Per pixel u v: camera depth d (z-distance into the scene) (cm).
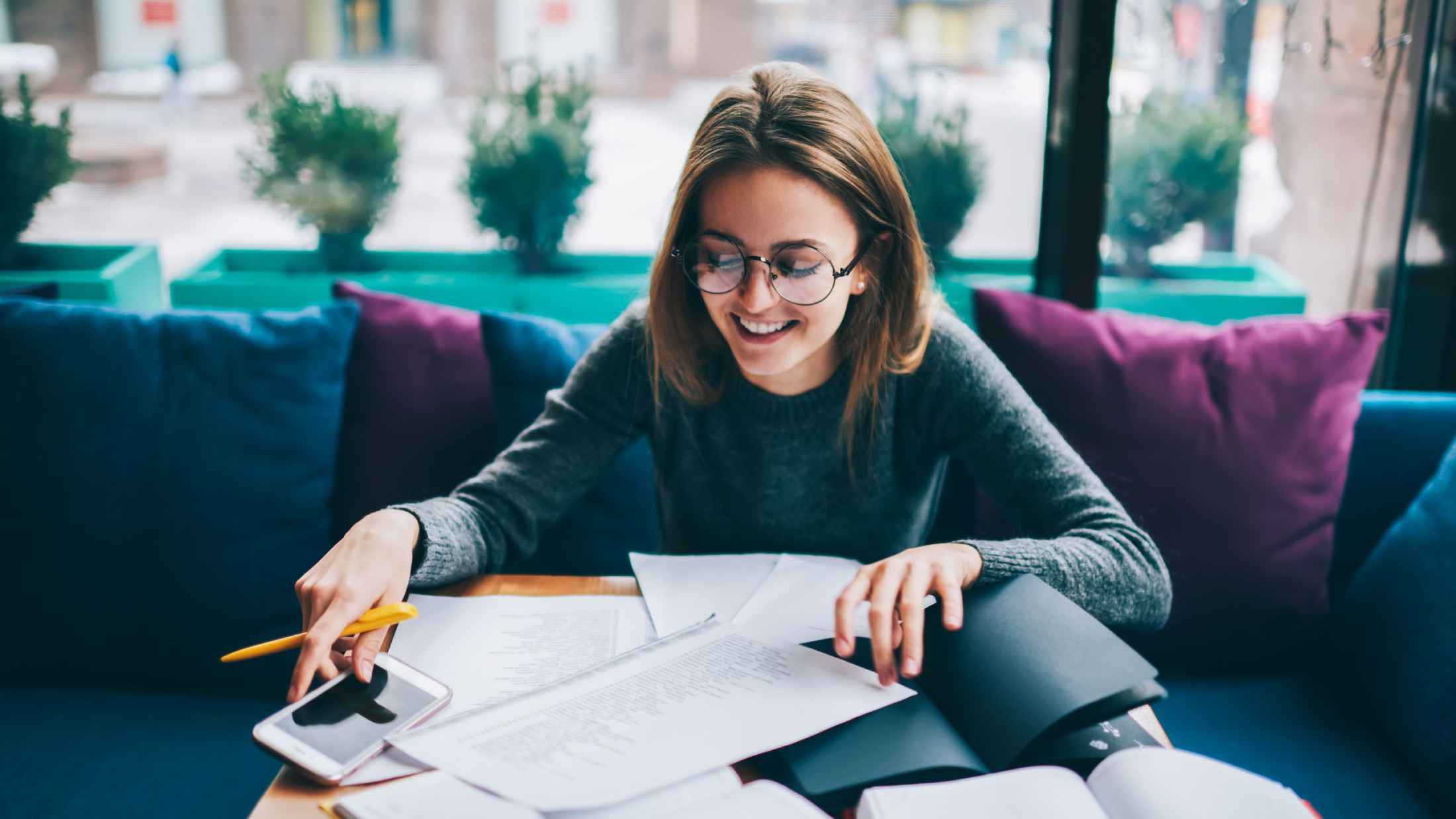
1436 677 106
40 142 190
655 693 76
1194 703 124
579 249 198
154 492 129
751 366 98
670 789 66
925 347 110
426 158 195
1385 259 171
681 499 120
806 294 93
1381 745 116
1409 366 171
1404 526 121
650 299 106
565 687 77
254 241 202
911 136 187
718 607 92
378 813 63
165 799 110
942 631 81
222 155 214
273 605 129
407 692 77
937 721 73
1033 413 111
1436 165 162
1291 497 127
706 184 93
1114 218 187
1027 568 90
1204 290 184
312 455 134
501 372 137
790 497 115
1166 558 127
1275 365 131
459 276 193
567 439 116
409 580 91
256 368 133
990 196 189
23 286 162
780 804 64
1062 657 74
